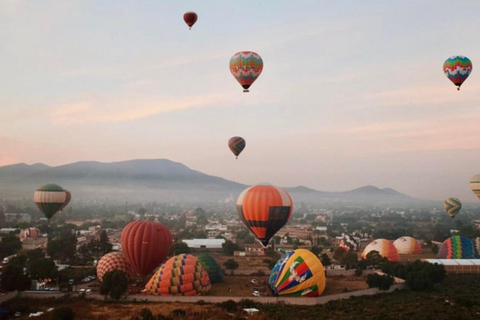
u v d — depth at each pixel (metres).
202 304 89.00
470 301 89.38
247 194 102.94
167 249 105.69
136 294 92.81
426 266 109.38
